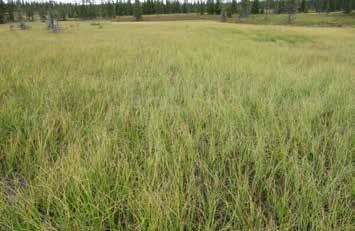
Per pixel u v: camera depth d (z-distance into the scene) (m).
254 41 18.75
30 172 2.41
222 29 30.08
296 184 2.18
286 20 74.12
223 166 2.55
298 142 3.03
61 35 20.03
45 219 1.84
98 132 3.07
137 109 3.89
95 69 6.71
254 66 7.28
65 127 3.21
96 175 2.24
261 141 2.88
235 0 95.50
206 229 1.77
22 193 2.03
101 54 9.17
